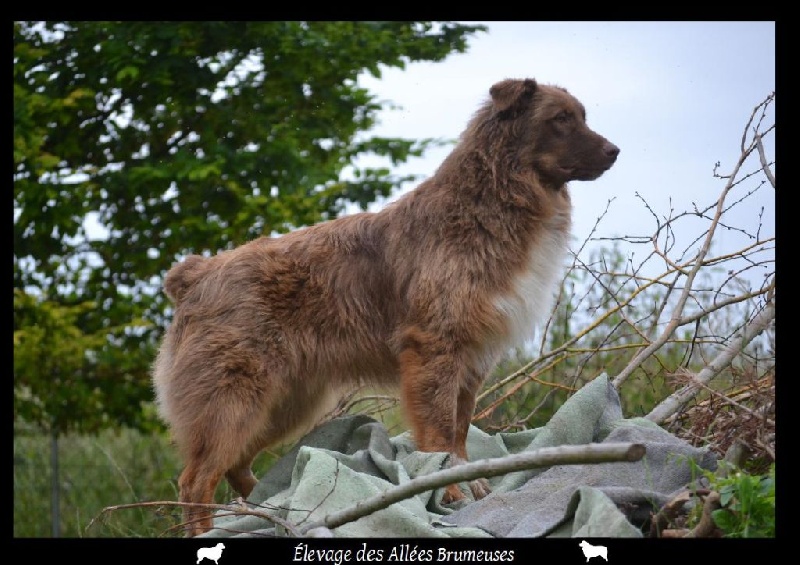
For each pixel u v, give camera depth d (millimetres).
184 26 12070
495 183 5941
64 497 12719
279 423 6277
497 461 3805
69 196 12086
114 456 13156
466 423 5992
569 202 6375
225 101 12953
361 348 6078
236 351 5801
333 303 6047
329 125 13328
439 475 3938
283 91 13062
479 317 5770
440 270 5820
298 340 5980
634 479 4652
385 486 4879
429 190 6098
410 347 5855
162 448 12945
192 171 11656
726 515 3932
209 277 6051
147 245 12789
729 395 5637
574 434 5277
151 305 12641
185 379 5828
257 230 12312
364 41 12891
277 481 5672
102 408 12555
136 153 13320
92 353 12461
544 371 7473
